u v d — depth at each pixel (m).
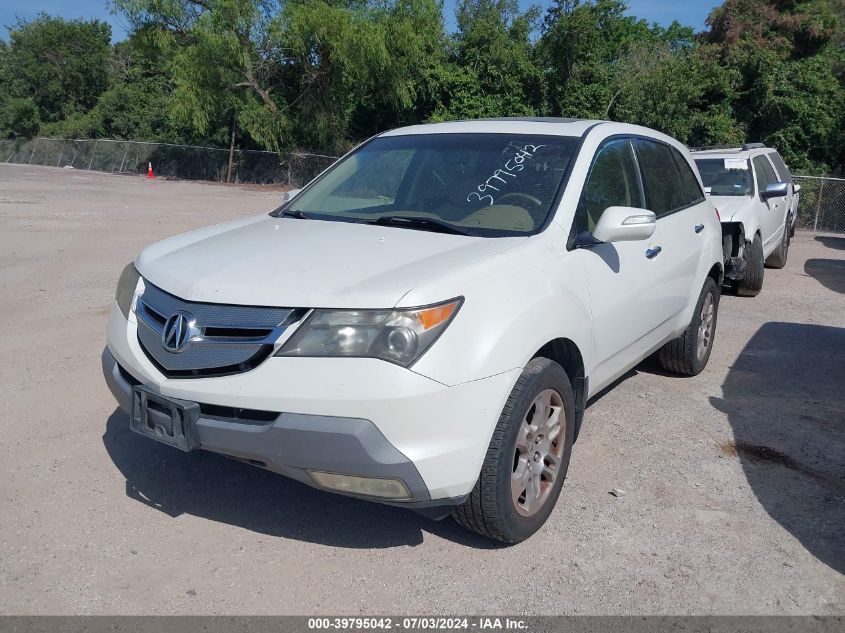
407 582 3.20
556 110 31.33
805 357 6.77
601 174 4.32
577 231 3.91
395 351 2.88
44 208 18.28
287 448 2.92
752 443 4.75
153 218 17.08
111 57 56.19
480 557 3.40
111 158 43.72
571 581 3.23
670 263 4.96
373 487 2.94
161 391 3.18
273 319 3.00
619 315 4.21
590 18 29.44
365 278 3.09
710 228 5.84
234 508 3.77
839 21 32.06
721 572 3.32
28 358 6.01
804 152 27.72
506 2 37.31
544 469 3.59
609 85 29.84
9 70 55.50
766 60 27.95
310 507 3.81
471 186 4.14
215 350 3.07
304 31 30.47
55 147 48.44
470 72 32.66
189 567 3.26
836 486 4.18
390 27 30.91
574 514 3.79
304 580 3.19
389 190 4.36
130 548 3.38
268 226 4.11
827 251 14.81
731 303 9.19
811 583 3.26
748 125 28.44
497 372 3.09
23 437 4.49
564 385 3.60
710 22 31.16
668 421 5.07
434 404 2.91
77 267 10.18
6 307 7.75
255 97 34.47
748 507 3.92
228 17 31.36
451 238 3.64
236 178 37.09
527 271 3.44
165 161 40.62
